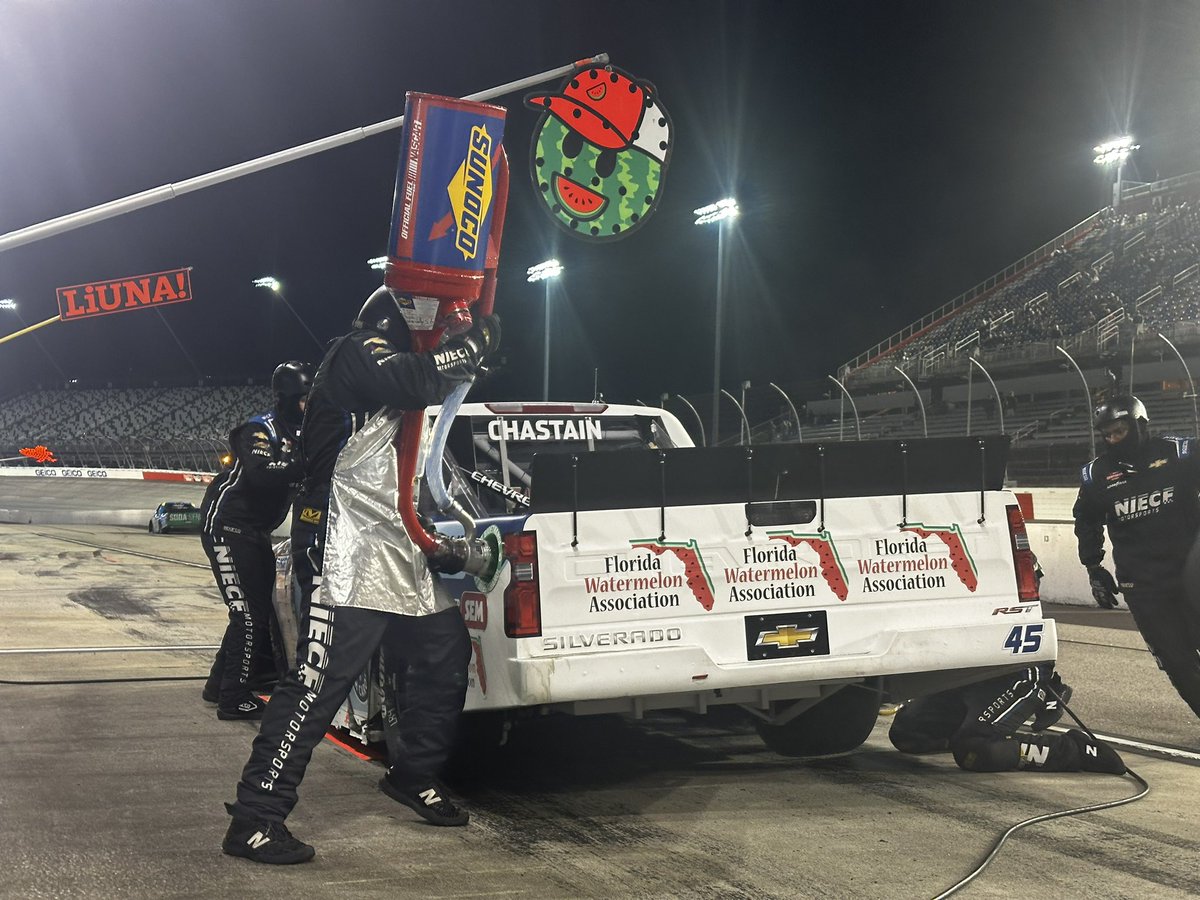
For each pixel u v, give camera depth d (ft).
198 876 10.14
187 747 16.30
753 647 12.71
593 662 12.02
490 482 16.10
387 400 10.87
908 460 13.48
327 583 11.03
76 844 11.19
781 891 9.74
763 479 12.92
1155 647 16.07
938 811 12.50
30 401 216.54
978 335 127.44
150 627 31.83
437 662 11.69
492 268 11.51
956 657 13.30
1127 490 15.93
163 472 149.18
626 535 12.41
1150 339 99.86
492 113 10.88
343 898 9.53
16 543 75.77
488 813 12.57
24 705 19.56
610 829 11.85
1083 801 12.89
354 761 15.53
